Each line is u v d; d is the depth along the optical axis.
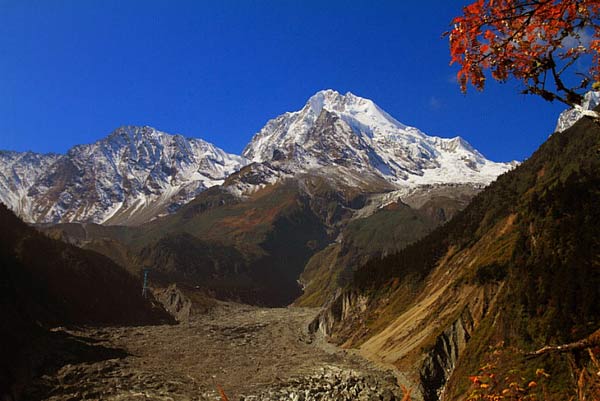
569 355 10.23
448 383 49.94
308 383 64.19
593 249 41.84
